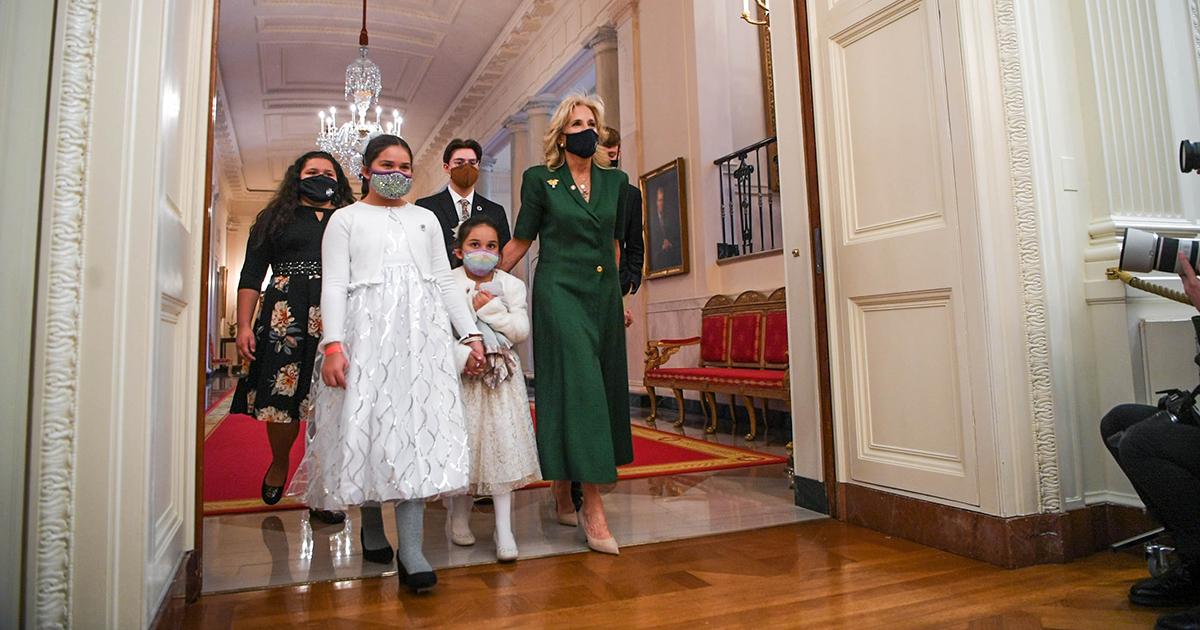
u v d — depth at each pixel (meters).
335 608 1.97
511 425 2.48
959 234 2.40
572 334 2.54
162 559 1.67
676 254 7.22
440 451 2.07
